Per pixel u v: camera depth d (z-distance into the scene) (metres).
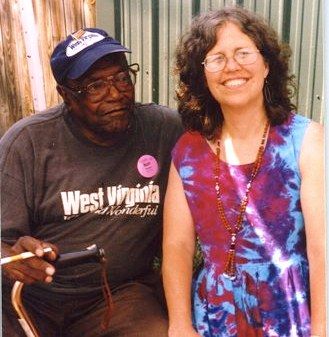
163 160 2.13
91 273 2.08
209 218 1.93
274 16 2.72
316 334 1.76
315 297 1.78
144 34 2.94
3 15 3.16
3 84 3.28
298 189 1.86
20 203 2.06
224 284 1.88
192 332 1.88
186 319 1.90
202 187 1.94
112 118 2.02
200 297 1.94
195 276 2.07
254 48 1.84
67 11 3.10
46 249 1.82
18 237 2.06
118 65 2.02
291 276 1.84
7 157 2.07
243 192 1.88
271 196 1.86
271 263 1.86
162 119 2.16
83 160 2.06
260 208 1.87
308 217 1.82
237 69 1.83
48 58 3.19
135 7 2.92
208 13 1.92
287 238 1.86
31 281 1.84
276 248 1.86
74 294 2.08
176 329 1.89
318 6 2.65
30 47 3.18
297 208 1.87
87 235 2.08
